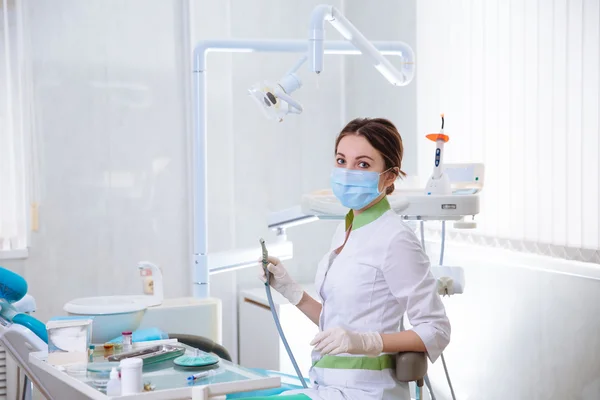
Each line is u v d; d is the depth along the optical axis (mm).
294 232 4059
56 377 1835
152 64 3727
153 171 3746
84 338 1875
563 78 2588
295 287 2070
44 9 3531
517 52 2805
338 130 4105
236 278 3916
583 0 2492
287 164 4012
